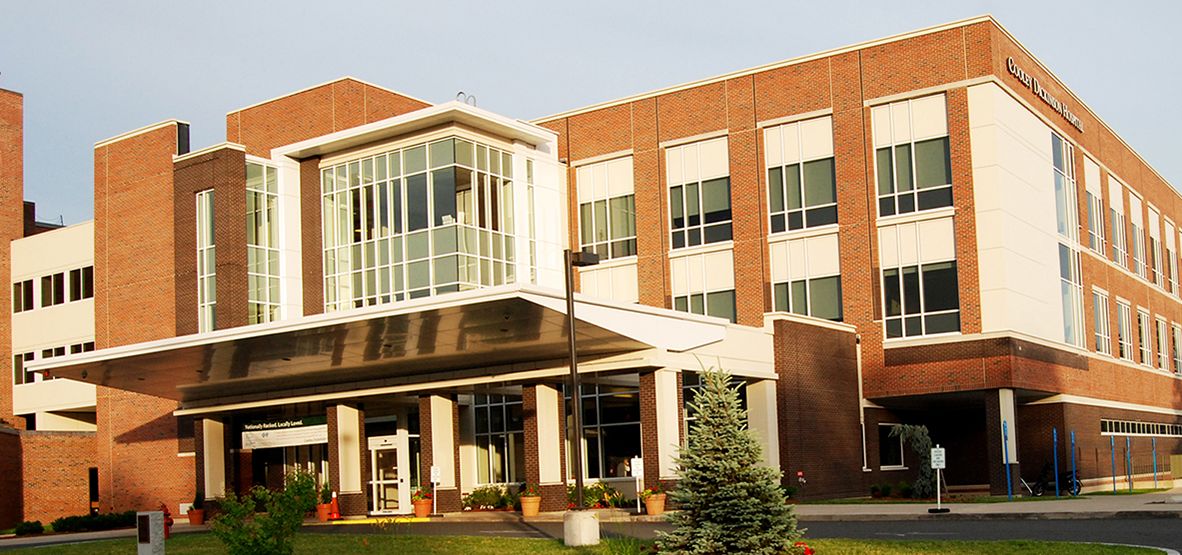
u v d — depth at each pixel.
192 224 47.50
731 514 19.56
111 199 52.09
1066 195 49.72
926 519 30.09
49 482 51.59
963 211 43.38
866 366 45.00
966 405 49.00
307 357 38.06
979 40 43.53
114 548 28.92
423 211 43.34
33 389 60.00
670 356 35.72
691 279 49.72
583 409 43.00
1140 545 21.05
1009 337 41.97
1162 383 61.75
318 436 43.31
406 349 36.41
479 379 38.31
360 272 45.09
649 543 23.41
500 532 29.94
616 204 52.06
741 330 39.16
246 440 45.66
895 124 45.28
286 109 50.09
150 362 39.97
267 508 21.33
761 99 48.47
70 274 58.50
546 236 46.69
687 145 50.47
